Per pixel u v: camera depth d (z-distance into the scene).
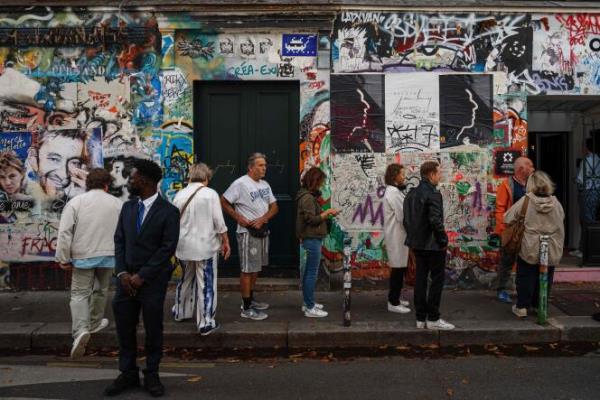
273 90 8.60
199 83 8.56
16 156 8.38
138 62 8.37
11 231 8.36
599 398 4.79
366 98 8.38
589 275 8.60
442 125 8.43
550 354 6.12
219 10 8.15
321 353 6.26
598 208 9.25
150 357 4.92
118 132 8.38
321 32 8.30
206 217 6.31
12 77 8.37
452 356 6.10
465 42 8.44
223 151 8.65
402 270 7.16
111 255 6.21
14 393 4.96
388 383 5.22
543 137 10.55
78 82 8.38
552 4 8.48
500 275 7.71
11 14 8.30
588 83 8.52
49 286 8.38
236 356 6.20
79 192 8.40
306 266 6.96
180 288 6.71
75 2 8.31
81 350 5.50
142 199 4.98
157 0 8.34
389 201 7.09
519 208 6.78
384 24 8.38
